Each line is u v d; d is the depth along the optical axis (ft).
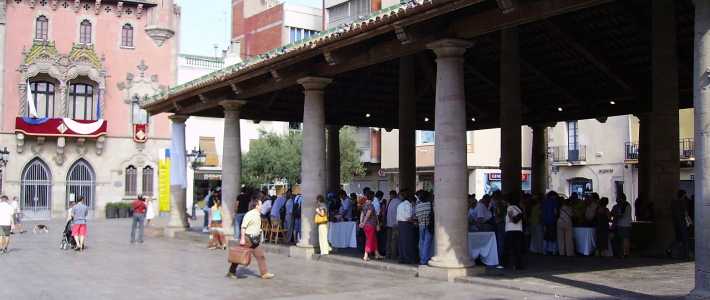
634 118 121.29
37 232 100.22
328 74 56.18
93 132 145.48
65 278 45.96
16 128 139.74
